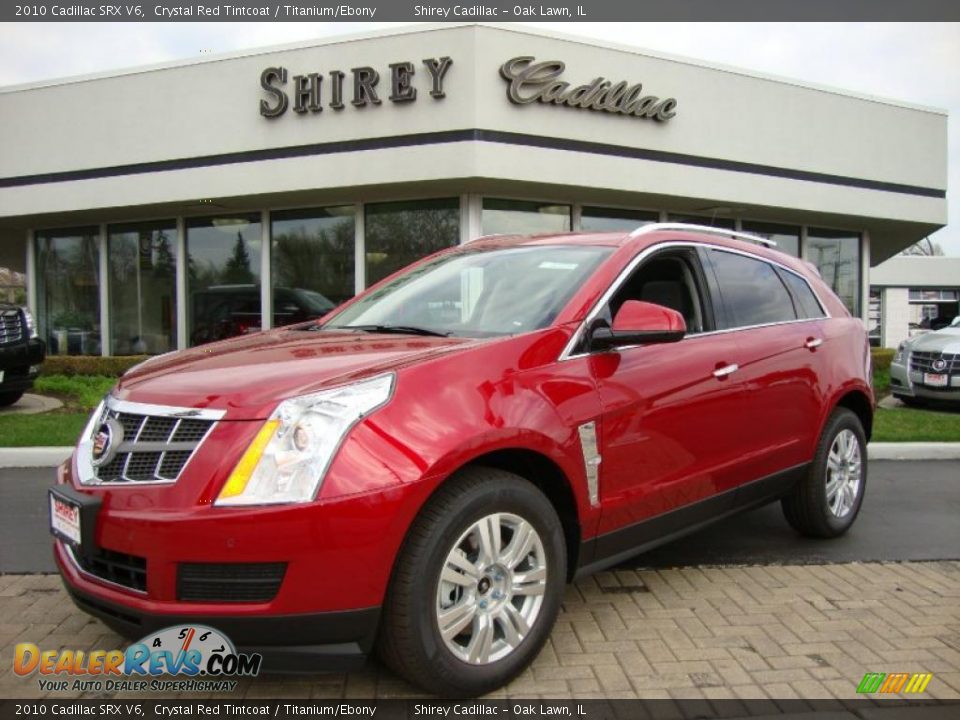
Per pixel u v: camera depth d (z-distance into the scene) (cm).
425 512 274
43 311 1579
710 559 459
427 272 439
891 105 1520
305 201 1311
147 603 258
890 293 3862
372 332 369
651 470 354
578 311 341
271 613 252
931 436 829
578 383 324
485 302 374
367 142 1174
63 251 1562
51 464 718
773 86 1373
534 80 1144
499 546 292
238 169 1252
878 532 518
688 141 1289
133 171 1324
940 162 1602
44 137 1383
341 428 262
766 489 430
